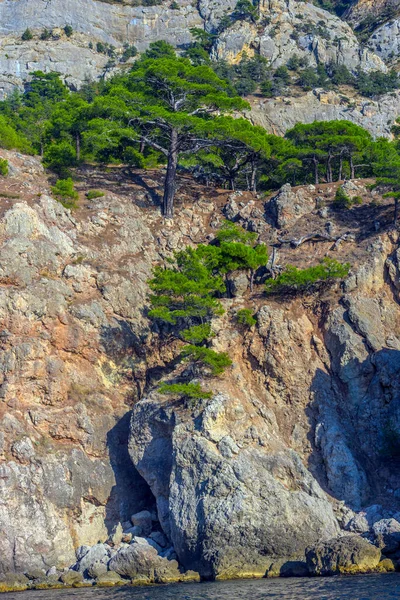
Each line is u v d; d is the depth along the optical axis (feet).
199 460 210.59
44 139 330.95
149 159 315.78
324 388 237.45
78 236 275.18
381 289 253.03
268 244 276.62
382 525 199.00
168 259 262.67
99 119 297.53
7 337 238.07
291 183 321.11
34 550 212.43
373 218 274.36
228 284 261.44
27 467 221.05
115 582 202.80
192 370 233.14
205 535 201.98
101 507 227.81
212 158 301.63
